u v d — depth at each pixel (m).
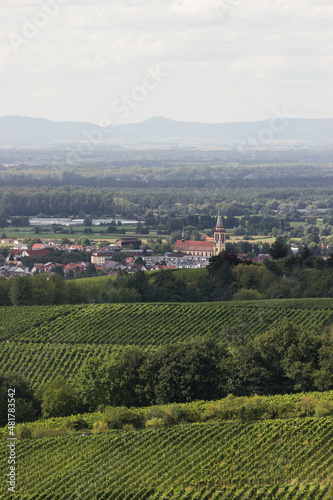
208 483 79.69
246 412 102.31
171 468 85.12
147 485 81.19
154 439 94.69
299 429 93.94
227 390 118.88
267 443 90.00
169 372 118.75
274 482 79.00
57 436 98.94
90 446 93.44
